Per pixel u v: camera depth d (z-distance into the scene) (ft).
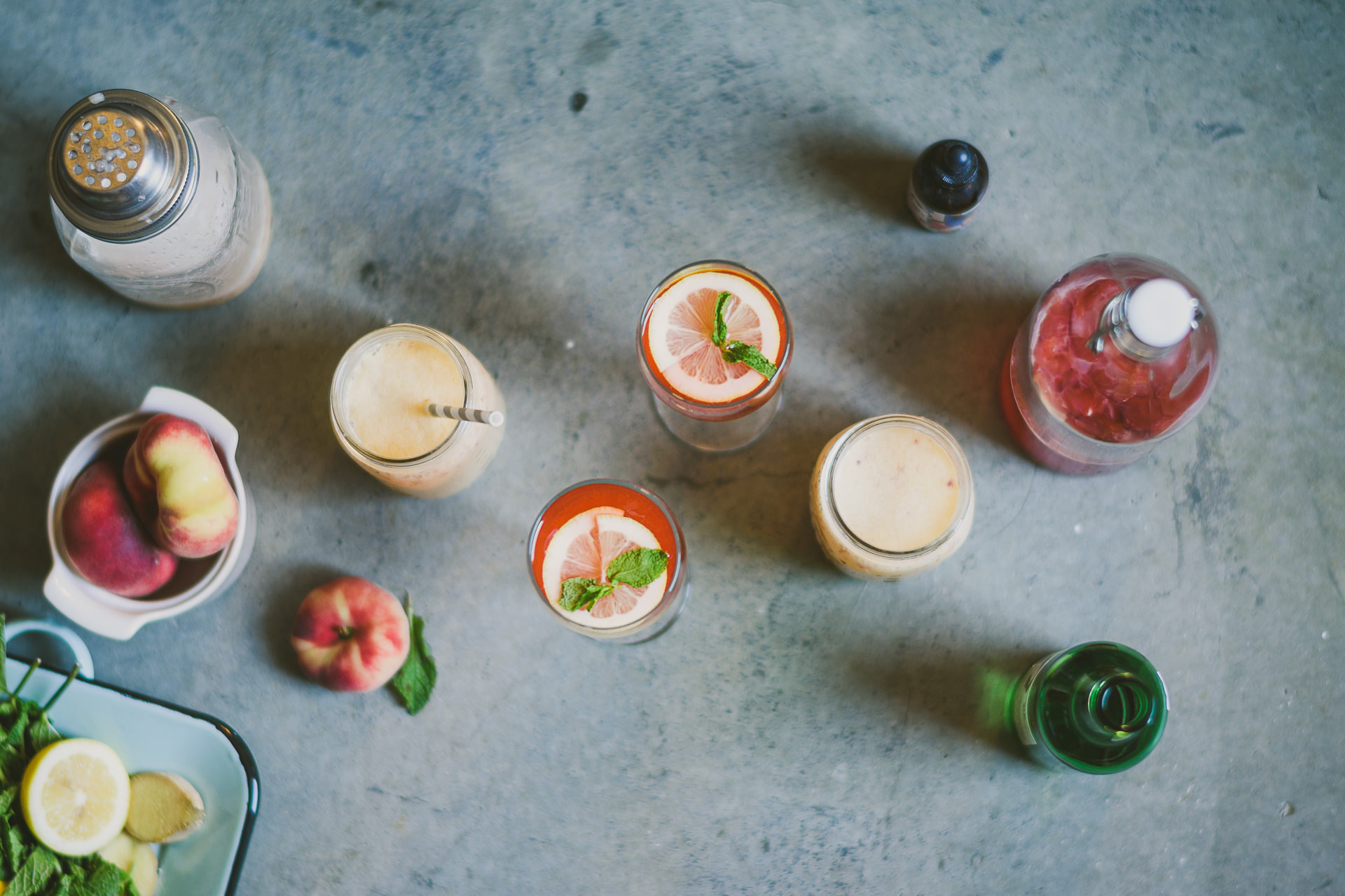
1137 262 2.56
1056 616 2.69
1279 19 2.78
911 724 2.68
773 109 2.78
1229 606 2.69
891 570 2.49
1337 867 2.64
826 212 2.76
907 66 2.78
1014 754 2.67
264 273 2.79
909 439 2.53
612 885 2.67
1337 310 2.73
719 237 2.77
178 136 2.53
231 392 2.77
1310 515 2.69
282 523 2.74
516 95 2.80
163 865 2.63
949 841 2.66
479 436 2.59
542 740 2.70
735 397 2.52
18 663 2.63
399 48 2.81
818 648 2.69
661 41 2.80
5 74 2.82
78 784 2.52
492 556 2.73
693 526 2.72
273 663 2.72
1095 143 2.77
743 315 2.54
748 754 2.68
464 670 2.71
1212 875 2.65
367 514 2.74
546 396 2.75
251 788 2.62
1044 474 2.70
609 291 2.77
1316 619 2.68
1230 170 2.76
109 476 2.57
